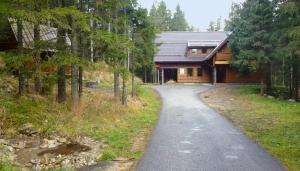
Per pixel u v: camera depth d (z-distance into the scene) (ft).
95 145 42.70
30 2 44.37
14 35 72.13
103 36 52.80
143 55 92.58
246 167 33.01
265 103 89.30
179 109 78.74
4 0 44.47
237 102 93.45
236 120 62.44
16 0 43.50
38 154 38.45
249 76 154.81
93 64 54.54
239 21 122.62
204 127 55.16
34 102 54.85
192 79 167.43
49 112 53.72
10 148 39.34
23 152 38.99
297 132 50.37
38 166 34.65
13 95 56.34
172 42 177.37
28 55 49.16
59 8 45.34
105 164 34.94
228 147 41.19
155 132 51.03
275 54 101.81
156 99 99.30
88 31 53.01
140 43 87.20
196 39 179.83
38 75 50.26
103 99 72.90
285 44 93.91
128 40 62.23
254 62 105.29
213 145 42.27
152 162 34.91
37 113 51.55
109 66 59.93
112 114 61.21
